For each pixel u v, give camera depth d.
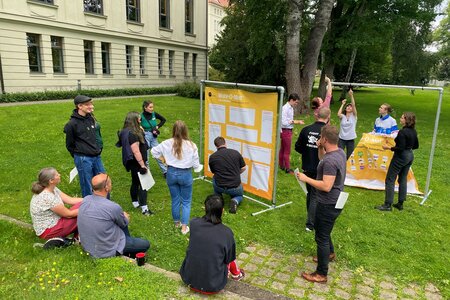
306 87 16.00
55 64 21.09
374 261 4.19
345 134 7.10
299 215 5.50
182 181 4.58
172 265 3.88
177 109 17.30
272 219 5.29
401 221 5.38
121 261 3.54
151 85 29.31
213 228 3.25
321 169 3.56
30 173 7.11
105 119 13.20
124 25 25.58
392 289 3.66
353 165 7.12
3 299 2.91
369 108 22.08
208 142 6.74
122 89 24.75
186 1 32.75
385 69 33.28
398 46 25.09
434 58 25.38
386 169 6.82
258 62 26.27
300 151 4.89
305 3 17.95
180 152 4.49
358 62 31.06
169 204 5.76
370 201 6.22
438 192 6.84
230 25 27.83
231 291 3.38
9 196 5.91
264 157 5.69
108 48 24.94
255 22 18.77
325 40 19.52
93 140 5.21
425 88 5.89
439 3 21.83
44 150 8.84
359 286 3.69
